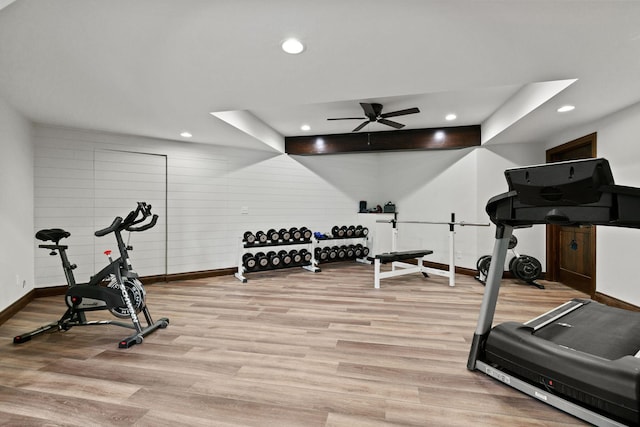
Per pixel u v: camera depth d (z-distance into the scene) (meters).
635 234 3.16
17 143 3.44
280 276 5.19
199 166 5.08
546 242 4.79
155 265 4.75
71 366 2.17
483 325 2.12
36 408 1.70
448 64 2.33
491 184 4.95
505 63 2.30
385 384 1.94
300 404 1.74
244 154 5.48
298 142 5.82
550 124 3.79
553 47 2.06
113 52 2.17
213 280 4.91
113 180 4.45
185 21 1.81
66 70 2.44
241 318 3.16
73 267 2.88
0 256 3.07
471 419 1.61
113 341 2.62
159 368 2.15
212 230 5.20
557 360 1.70
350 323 3.00
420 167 6.01
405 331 2.79
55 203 4.04
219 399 1.79
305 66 2.38
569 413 1.62
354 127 5.20
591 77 2.49
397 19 1.79
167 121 3.82
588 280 4.01
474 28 1.86
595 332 2.09
